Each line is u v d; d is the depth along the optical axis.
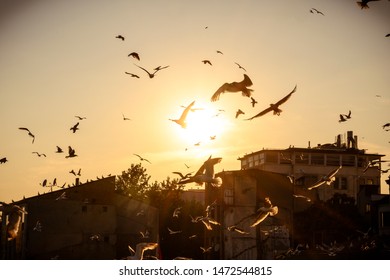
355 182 110.69
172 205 91.19
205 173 22.58
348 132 115.19
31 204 67.62
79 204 69.75
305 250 67.69
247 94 17.44
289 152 109.00
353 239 74.19
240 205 75.56
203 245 88.38
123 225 72.25
